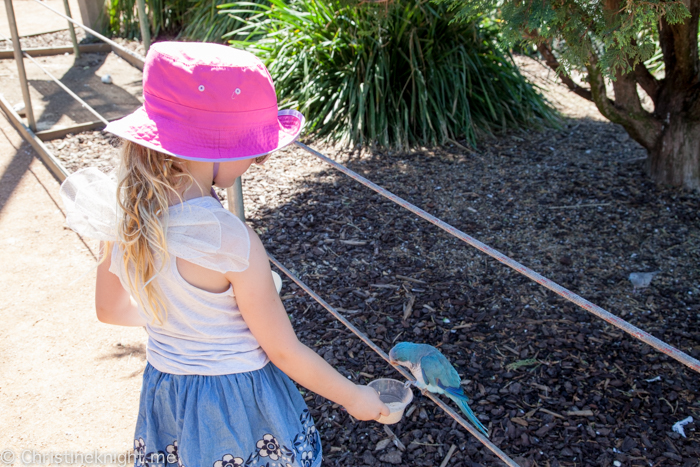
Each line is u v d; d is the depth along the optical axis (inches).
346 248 146.0
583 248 145.2
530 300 126.5
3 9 352.5
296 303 124.9
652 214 158.4
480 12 113.3
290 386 53.6
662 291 128.2
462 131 208.7
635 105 167.5
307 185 177.6
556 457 89.2
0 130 204.2
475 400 100.3
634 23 93.2
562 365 108.0
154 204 43.1
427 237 151.0
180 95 41.0
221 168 45.7
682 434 92.8
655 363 108.0
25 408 95.6
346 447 90.8
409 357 80.9
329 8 208.1
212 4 260.2
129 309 54.9
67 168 177.2
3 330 114.3
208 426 47.8
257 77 42.6
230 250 43.3
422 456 89.6
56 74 257.0
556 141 208.7
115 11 300.2
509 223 157.4
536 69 277.4
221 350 47.6
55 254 140.6
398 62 209.5
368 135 203.9
